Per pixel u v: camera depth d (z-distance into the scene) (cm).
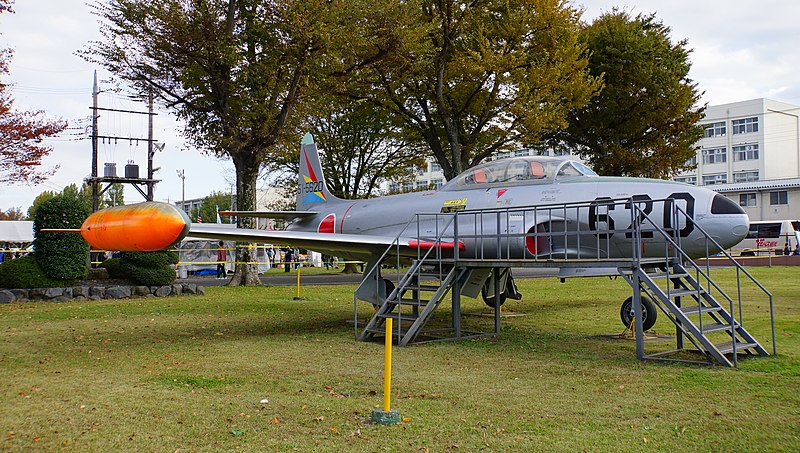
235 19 2052
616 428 496
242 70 1972
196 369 761
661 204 1041
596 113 2988
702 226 1007
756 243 4828
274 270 3772
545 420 520
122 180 3200
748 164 6550
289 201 3612
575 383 668
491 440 469
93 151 3209
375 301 1182
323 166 3175
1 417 538
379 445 460
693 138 3078
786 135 6712
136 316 1338
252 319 1300
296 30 1823
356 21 1995
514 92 2430
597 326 1154
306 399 600
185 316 1341
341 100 2475
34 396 616
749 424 500
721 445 453
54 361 824
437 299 990
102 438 480
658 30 3161
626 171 2997
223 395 619
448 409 558
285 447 457
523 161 1225
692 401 578
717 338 966
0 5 1470
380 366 782
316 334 1086
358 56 2155
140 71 2008
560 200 1121
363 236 1122
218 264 2906
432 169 7119
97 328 1154
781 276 2412
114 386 663
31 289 1661
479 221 1191
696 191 1041
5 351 904
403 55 2209
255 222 2172
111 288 1736
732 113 6662
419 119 2598
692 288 884
